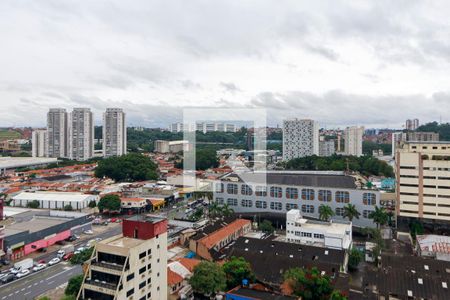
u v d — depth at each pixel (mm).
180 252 96562
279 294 67000
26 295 75188
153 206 157000
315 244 99500
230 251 91688
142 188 185625
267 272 78500
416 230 111688
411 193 119125
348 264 89750
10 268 89625
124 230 64438
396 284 68562
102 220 139375
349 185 133000
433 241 97375
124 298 55250
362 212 123688
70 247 105312
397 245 103250
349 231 103500
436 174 115562
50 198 160250
